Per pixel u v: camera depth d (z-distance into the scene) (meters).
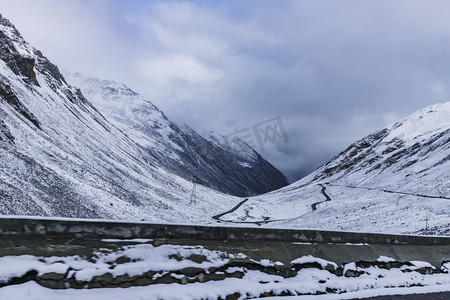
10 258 3.65
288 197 158.75
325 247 6.05
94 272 3.97
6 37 107.88
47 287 3.65
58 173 45.09
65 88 144.12
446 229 34.03
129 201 59.56
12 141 45.19
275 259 5.33
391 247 7.05
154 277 4.28
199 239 4.96
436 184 80.00
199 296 4.26
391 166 141.50
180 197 106.25
